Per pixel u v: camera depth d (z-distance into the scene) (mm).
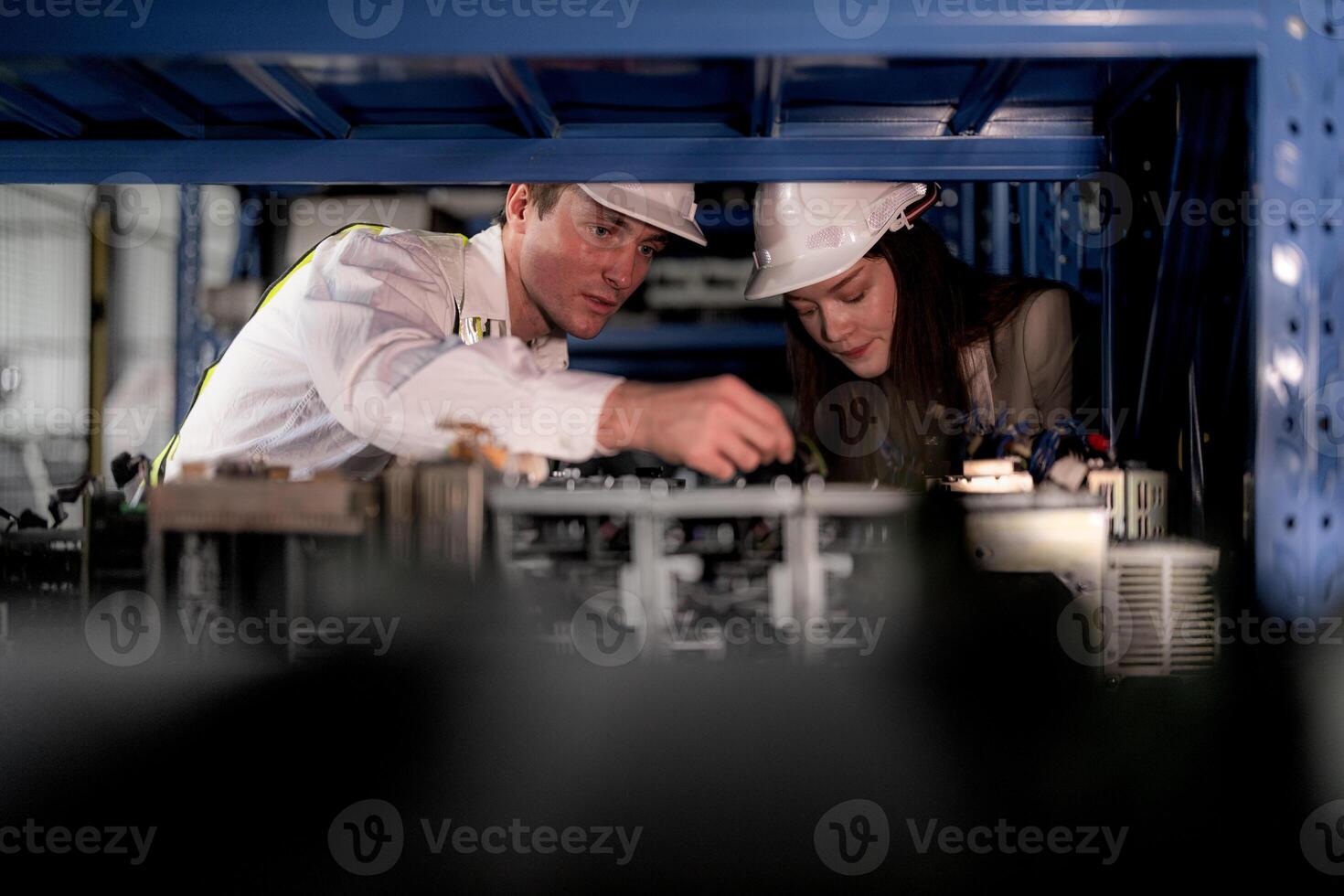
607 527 1449
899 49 1470
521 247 2234
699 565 1431
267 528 1382
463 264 2197
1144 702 1399
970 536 1407
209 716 1358
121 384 4926
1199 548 1422
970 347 2357
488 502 1410
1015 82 1722
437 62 1562
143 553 1513
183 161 1979
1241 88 1533
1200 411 1668
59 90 1771
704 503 1386
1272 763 1278
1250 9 1461
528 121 1866
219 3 1499
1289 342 1467
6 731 1324
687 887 1113
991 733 1331
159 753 1279
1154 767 1266
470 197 3459
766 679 1395
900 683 1411
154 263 5211
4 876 1114
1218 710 1390
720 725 1341
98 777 1235
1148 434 1815
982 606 1418
